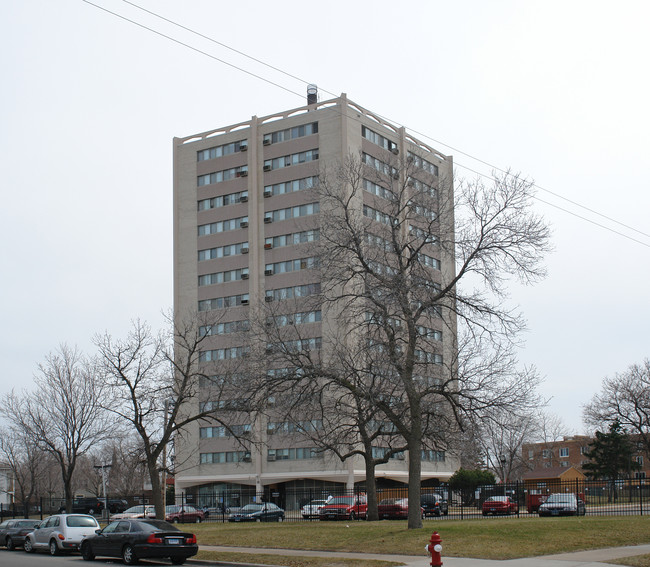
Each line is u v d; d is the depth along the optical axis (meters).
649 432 76.75
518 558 21.34
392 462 77.44
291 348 35.34
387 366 31.34
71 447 52.06
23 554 31.23
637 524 26.80
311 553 24.81
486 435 37.00
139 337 48.03
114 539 25.94
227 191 85.75
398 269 30.44
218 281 84.44
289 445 76.81
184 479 81.38
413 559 21.83
